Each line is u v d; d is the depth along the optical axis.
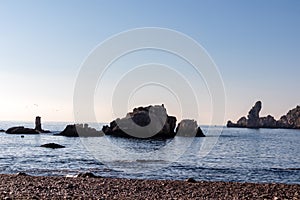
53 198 15.14
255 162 42.12
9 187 18.08
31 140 82.31
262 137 123.56
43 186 18.59
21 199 14.60
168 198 16.20
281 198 16.80
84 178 22.39
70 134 98.44
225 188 19.64
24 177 22.36
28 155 45.75
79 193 16.81
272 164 40.44
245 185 20.86
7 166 33.84
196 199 16.19
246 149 65.06
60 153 48.84
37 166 33.91
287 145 80.56
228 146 72.75
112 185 19.67
